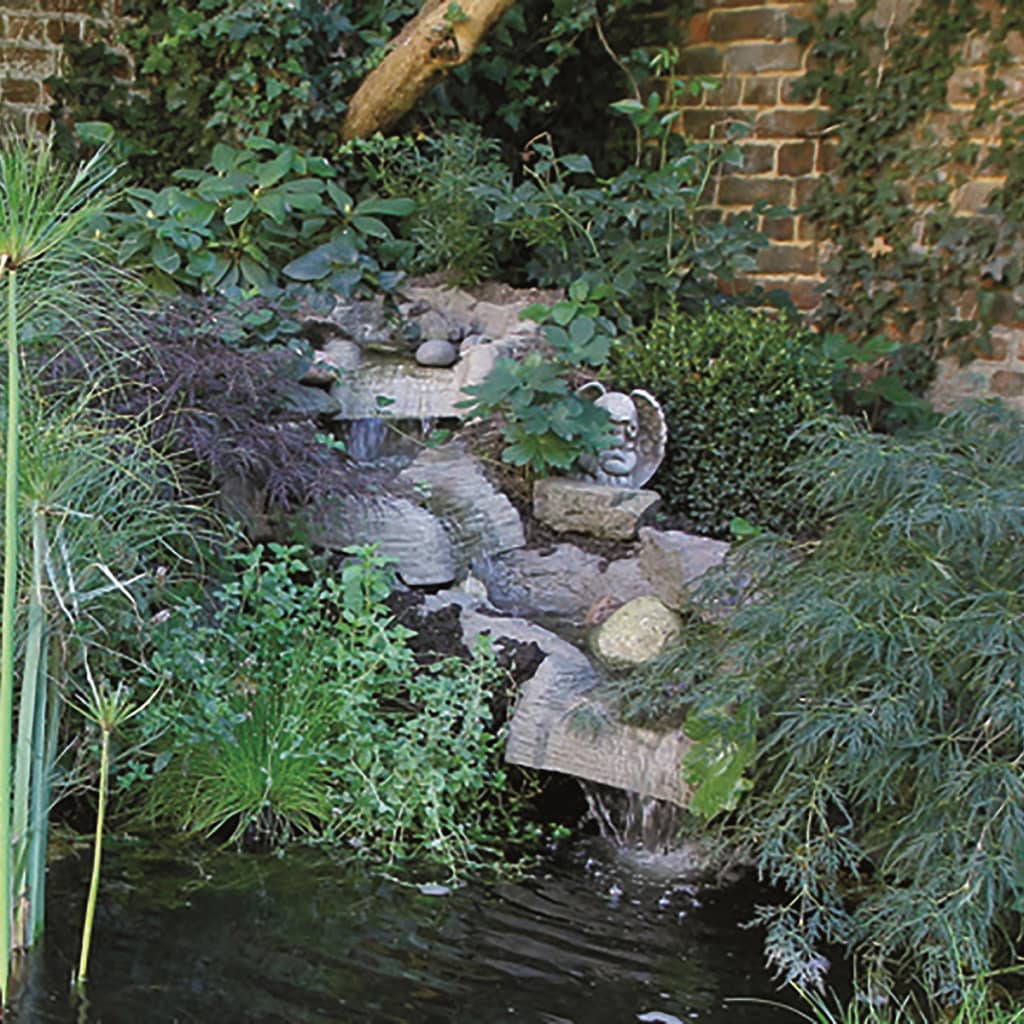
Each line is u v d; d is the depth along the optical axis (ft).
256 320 15.38
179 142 20.47
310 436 13.60
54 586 7.81
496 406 15.74
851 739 8.50
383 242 19.54
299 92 19.34
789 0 20.77
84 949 8.36
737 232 18.52
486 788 11.57
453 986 8.71
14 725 8.48
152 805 10.78
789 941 8.91
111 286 11.85
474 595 13.97
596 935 9.55
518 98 21.71
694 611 12.22
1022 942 9.07
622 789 11.09
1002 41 18.93
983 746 8.61
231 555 11.76
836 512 10.90
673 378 16.20
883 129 19.99
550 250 19.48
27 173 7.39
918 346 19.95
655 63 20.07
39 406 8.66
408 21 20.54
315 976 8.70
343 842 10.77
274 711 11.13
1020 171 18.88
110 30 20.49
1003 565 9.31
